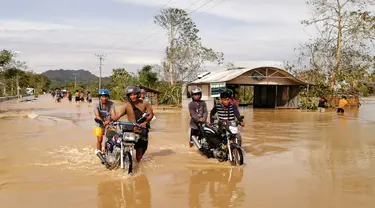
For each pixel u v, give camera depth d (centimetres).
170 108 3061
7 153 877
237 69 3173
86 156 840
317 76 3494
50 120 1744
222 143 783
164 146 995
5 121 1681
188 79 4622
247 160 820
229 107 823
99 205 511
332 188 600
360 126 1578
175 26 4762
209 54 4588
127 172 680
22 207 503
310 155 885
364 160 827
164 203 521
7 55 2552
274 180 647
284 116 2173
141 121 706
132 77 4791
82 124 1560
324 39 3519
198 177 664
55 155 852
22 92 7088
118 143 688
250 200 536
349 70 3434
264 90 3359
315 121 1830
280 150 955
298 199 542
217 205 514
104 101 747
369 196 559
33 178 648
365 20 3341
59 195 555
